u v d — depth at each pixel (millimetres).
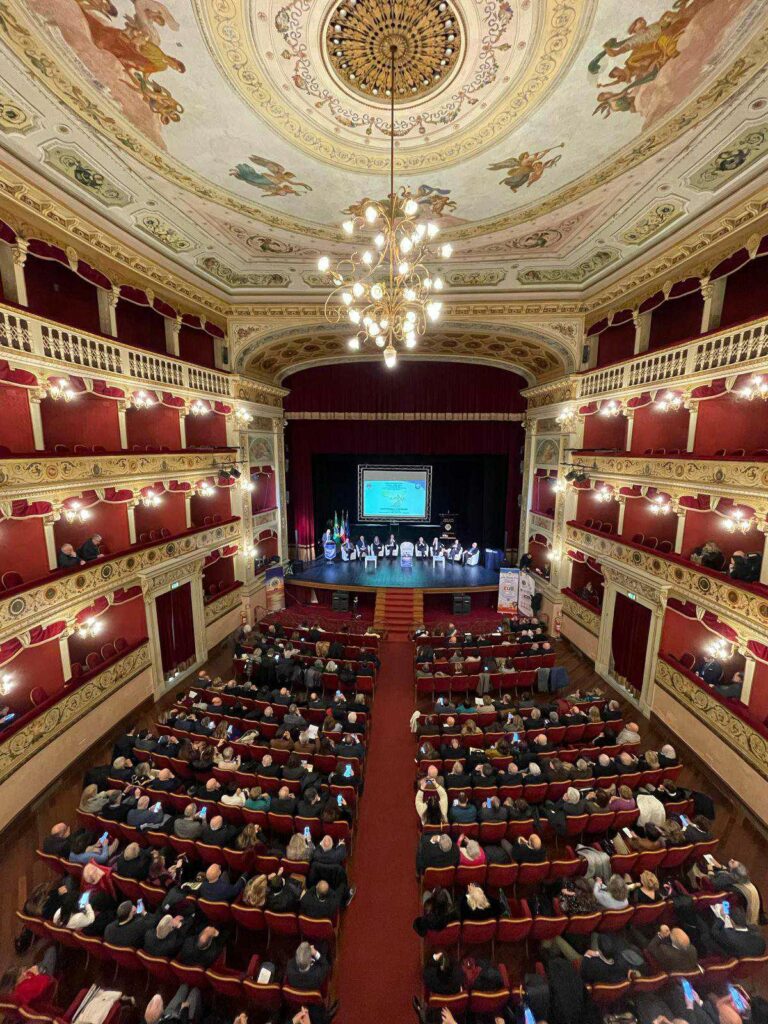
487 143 7527
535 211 9547
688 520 10977
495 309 14891
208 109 6828
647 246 11055
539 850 6711
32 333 8914
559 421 16328
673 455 11031
